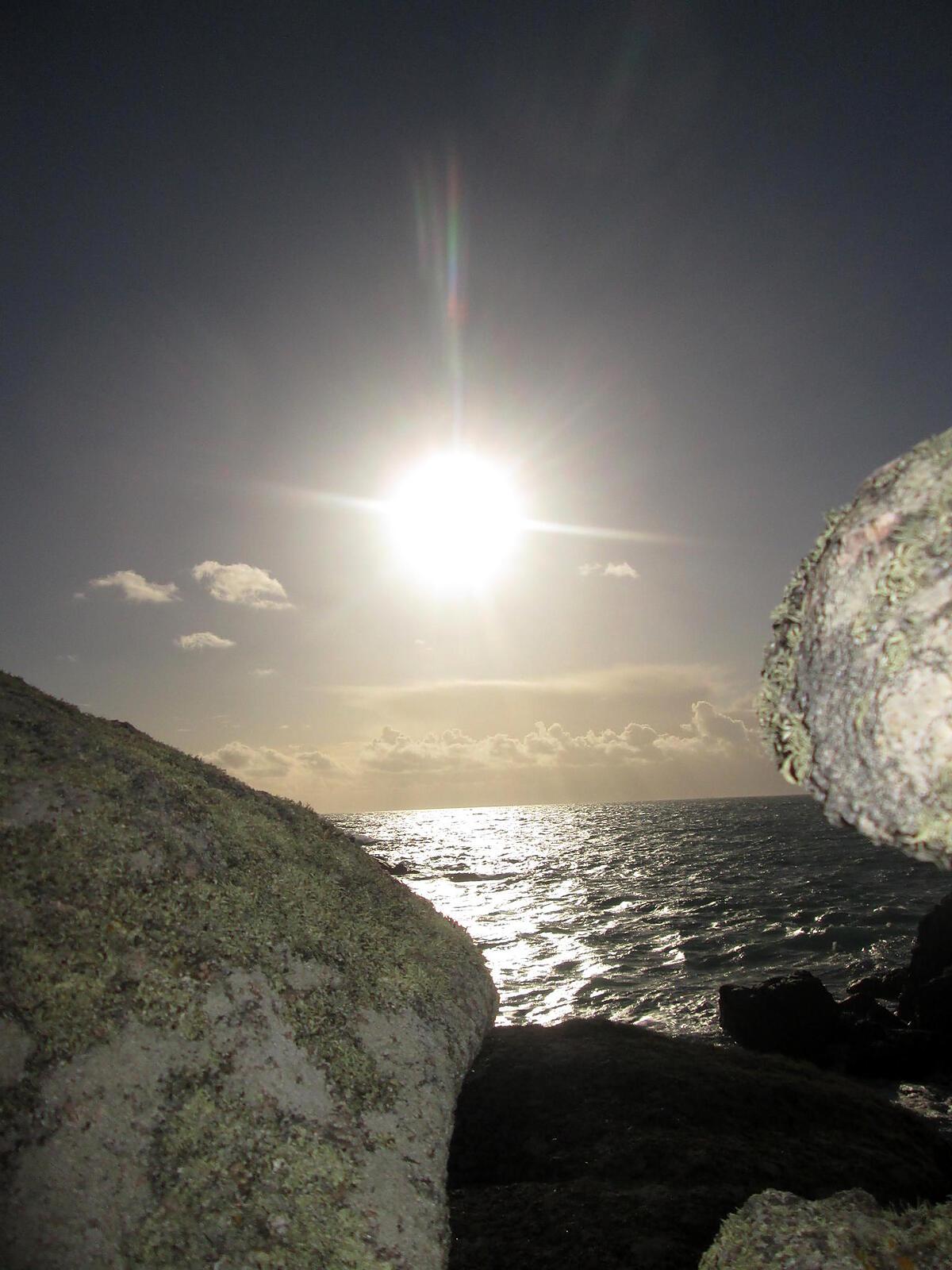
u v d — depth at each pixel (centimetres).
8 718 602
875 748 223
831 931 2633
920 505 234
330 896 675
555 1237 475
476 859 6606
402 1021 590
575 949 2531
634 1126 598
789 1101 651
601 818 16000
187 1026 466
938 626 218
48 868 502
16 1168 393
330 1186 438
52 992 446
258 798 807
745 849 6594
